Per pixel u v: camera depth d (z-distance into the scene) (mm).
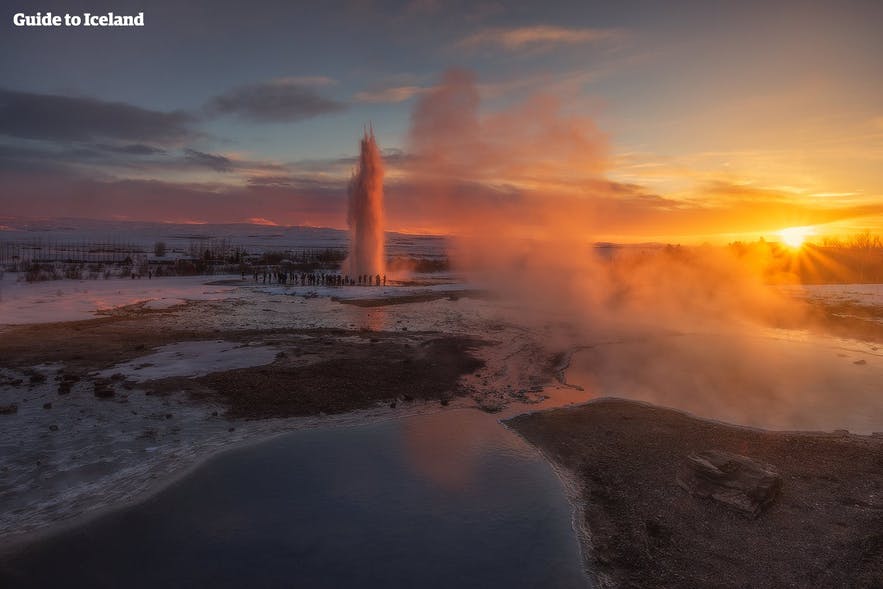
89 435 8031
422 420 9234
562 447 8039
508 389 11375
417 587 4895
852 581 4836
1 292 26281
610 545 5520
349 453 7758
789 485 6688
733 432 8617
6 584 4805
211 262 55062
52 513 5961
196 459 7418
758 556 5250
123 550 5363
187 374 11328
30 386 10211
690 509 6188
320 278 39781
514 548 5488
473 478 7016
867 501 6270
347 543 5566
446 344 15492
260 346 14438
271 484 6766
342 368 12211
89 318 19391
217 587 4879
